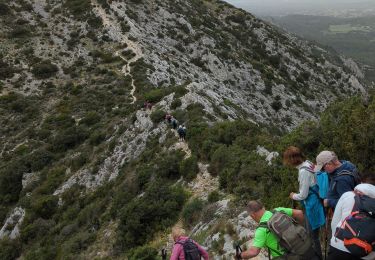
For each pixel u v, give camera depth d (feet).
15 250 110.32
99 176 123.75
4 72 234.17
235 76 271.69
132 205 76.79
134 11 290.97
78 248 87.15
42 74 233.96
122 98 193.77
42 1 298.35
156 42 269.03
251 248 23.16
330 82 329.72
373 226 20.22
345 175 24.56
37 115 199.62
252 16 365.40
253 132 93.25
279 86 276.21
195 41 289.12
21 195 142.00
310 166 26.11
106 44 253.65
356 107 43.39
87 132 163.43
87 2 289.94
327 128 49.34
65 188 128.06
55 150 161.38
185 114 123.03
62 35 266.36
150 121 127.34
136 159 115.14
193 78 238.27
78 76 229.25
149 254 59.47
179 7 328.49
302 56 343.67
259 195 56.44
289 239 22.38
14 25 273.13
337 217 21.90
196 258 28.22
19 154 169.07
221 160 81.66
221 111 138.62
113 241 79.20
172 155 99.35
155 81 212.84
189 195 77.71
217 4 376.27
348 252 20.24
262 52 323.16
